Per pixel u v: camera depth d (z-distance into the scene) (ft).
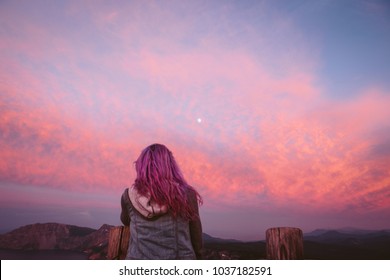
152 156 6.00
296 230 6.29
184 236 5.79
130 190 6.00
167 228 5.70
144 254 5.60
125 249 6.68
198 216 5.98
